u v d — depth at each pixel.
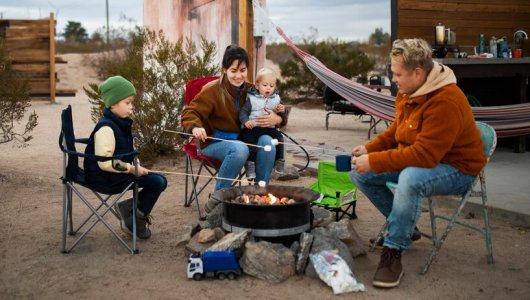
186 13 8.42
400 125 3.38
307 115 12.90
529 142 7.71
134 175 3.69
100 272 3.37
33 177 5.88
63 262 3.53
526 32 8.22
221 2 7.46
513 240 3.95
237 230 3.46
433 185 3.16
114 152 3.68
